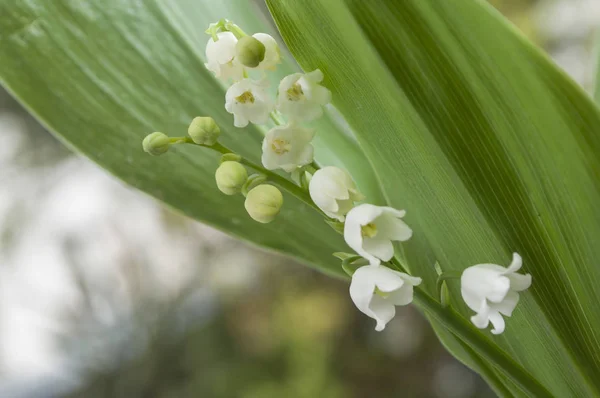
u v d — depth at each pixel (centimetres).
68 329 82
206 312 84
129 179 28
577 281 24
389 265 24
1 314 82
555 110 23
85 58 28
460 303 26
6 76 27
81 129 28
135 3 29
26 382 81
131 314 83
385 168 26
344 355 79
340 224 24
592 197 23
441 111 23
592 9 76
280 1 24
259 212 24
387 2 23
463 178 24
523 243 24
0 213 84
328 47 24
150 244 86
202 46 29
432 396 76
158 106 28
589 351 25
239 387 77
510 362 24
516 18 79
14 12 28
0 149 86
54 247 84
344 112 25
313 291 83
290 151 24
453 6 22
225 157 25
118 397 79
